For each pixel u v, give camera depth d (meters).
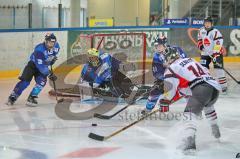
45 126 11.48
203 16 29.08
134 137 10.41
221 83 16.53
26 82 14.16
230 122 12.07
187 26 25.39
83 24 27.05
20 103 14.60
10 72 20.33
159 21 28.38
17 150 9.40
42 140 10.16
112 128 11.28
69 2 26.14
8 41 20.14
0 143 9.91
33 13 24.91
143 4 28.39
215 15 28.95
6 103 14.44
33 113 13.04
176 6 28.88
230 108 13.99
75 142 9.99
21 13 24.56
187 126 8.99
